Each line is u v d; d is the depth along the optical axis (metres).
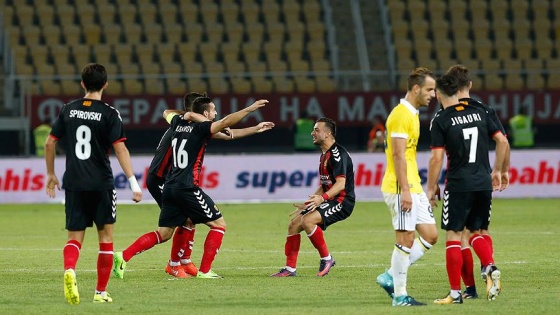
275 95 100.62
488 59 113.25
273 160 87.25
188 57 110.38
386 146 32.41
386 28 115.06
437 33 115.12
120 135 32.47
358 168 87.19
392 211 31.84
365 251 50.28
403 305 31.81
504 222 66.38
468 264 33.66
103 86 33.00
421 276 40.22
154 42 112.00
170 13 114.44
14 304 32.53
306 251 50.78
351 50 113.75
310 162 87.31
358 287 37.09
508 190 87.81
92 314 30.30
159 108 99.56
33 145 97.62
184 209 39.69
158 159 42.25
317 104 100.88
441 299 32.66
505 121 102.75
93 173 32.28
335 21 116.25
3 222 69.44
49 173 33.06
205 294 35.16
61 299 33.88
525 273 40.66
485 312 30.31
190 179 39.41
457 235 32.47
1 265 44.69
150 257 47.81
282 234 59.88
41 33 110.94
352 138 101.19
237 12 114.94
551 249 50.16
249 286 37.47
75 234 32.78
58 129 32.75
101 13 113.38
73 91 103.12
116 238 58.12
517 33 116.50
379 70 112.69
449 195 32.50
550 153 87.75
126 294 35.16
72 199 32.47
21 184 86.44
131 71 108.19
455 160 32.56
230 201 86.62
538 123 102.62
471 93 102.50
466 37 115.38
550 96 102.75
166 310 31.11
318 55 112.75
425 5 117.00
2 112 100.81
